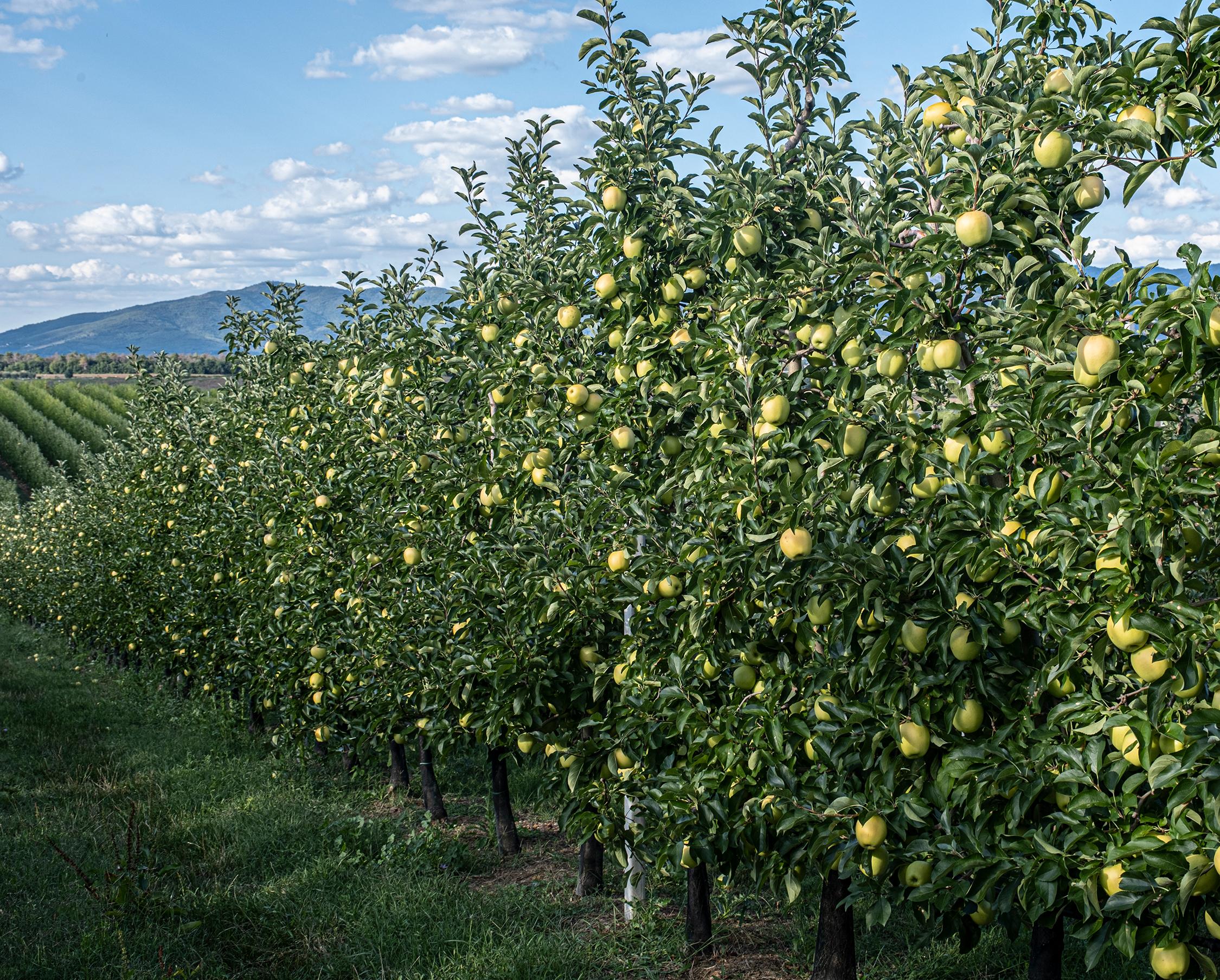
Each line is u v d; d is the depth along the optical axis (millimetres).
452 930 5219
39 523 25109
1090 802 2730
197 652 12023
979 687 3088
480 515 6371
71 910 5512
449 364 6734
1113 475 2613
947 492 3066
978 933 3436
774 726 3785
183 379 13422
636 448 4887
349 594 7625
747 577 3693
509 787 8555
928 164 3768
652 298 4910
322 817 7520
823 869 3742
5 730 10758
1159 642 2484
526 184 6734
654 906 5340
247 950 5051
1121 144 2887
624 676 4824
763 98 4770
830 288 4062
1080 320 2830
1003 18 3930
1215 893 2523
